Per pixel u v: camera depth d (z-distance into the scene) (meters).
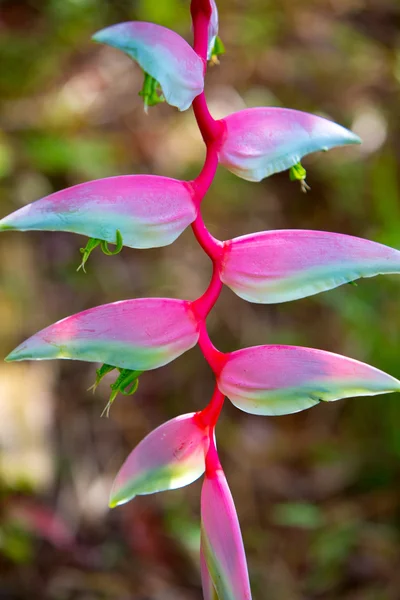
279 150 0.73
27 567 1.42
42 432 1.59
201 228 0.72
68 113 2.26
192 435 0.73
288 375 0.72
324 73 2.35
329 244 0.72
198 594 1.46
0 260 1.83
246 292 0.72
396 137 2.12
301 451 1.72
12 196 1.98
